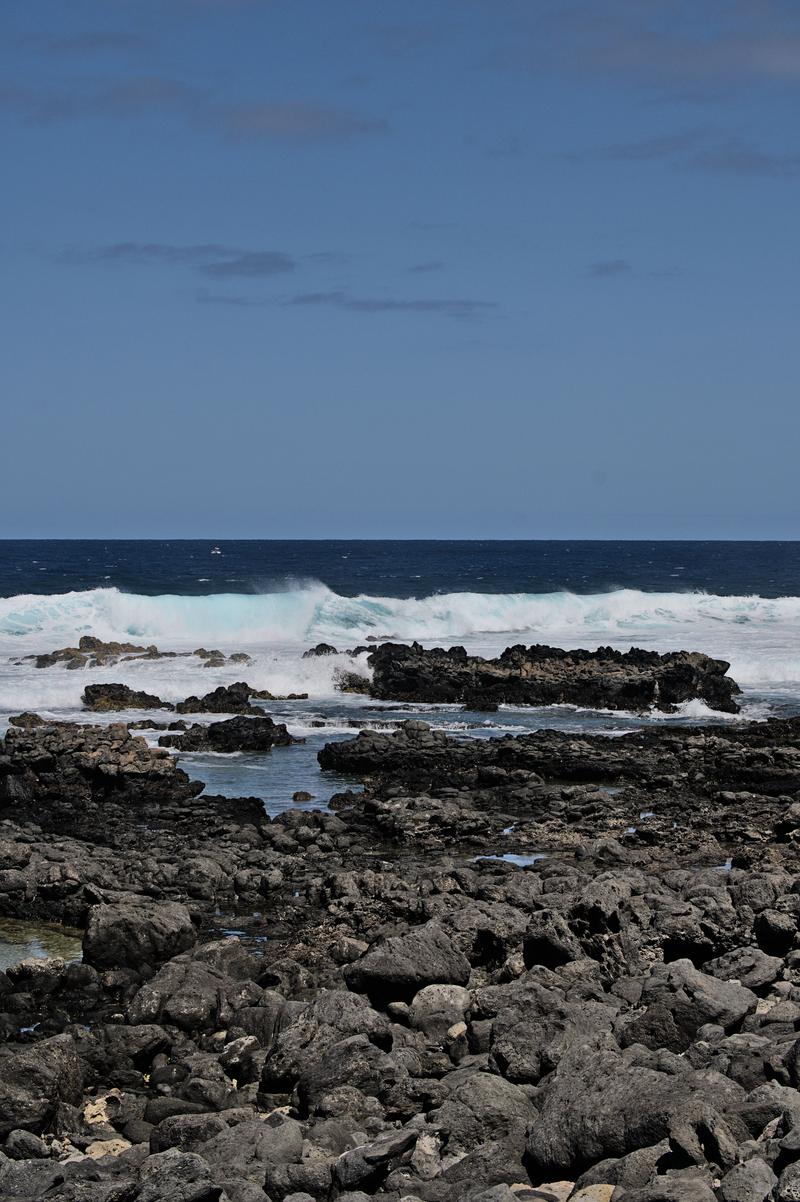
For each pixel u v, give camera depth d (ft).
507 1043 42.01
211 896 71.31
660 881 66.03
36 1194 34.32
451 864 75.77
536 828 87.61
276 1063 44.50
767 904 57.77
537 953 53.31
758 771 103.76
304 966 58.65
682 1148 31.96
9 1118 40.81
